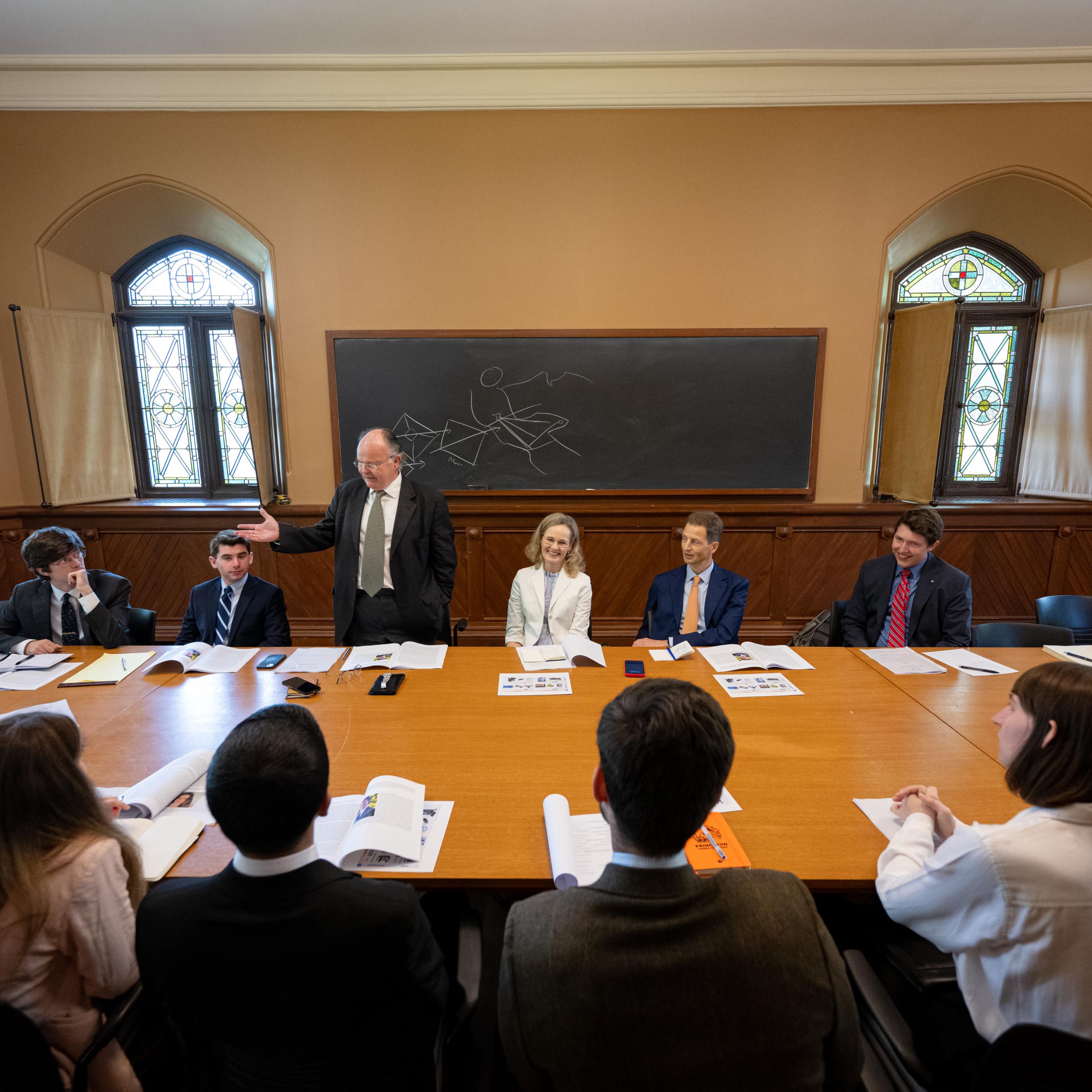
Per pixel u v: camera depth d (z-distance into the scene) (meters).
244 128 3.69
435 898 1.50
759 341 3.86
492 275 3.82
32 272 3.84
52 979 1.03
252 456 4.39
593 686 2.09
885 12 3.15
